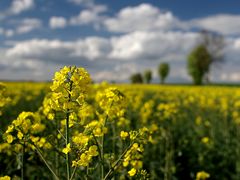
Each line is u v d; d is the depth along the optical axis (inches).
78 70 133.5
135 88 1021.2
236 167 328.2
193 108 615.2
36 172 217.6
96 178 192.2
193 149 357.7
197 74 2618.1
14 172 210.8
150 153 303.7
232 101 672.4
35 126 140.9
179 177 297.9
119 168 173.6
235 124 472.4
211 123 461.7
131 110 396.2
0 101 172.9
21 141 138.3
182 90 1036.5
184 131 442.9
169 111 325.7
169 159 289.3
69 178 131.5
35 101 526.9
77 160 130.4
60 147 171.2
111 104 175.9
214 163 342.6
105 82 383.2
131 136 149.3
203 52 2608.3
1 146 194.1
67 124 135.3
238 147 364.2
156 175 267.9
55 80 134.0
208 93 918.4
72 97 133.9
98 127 147.9
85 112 153.1
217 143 387.2
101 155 153.5
